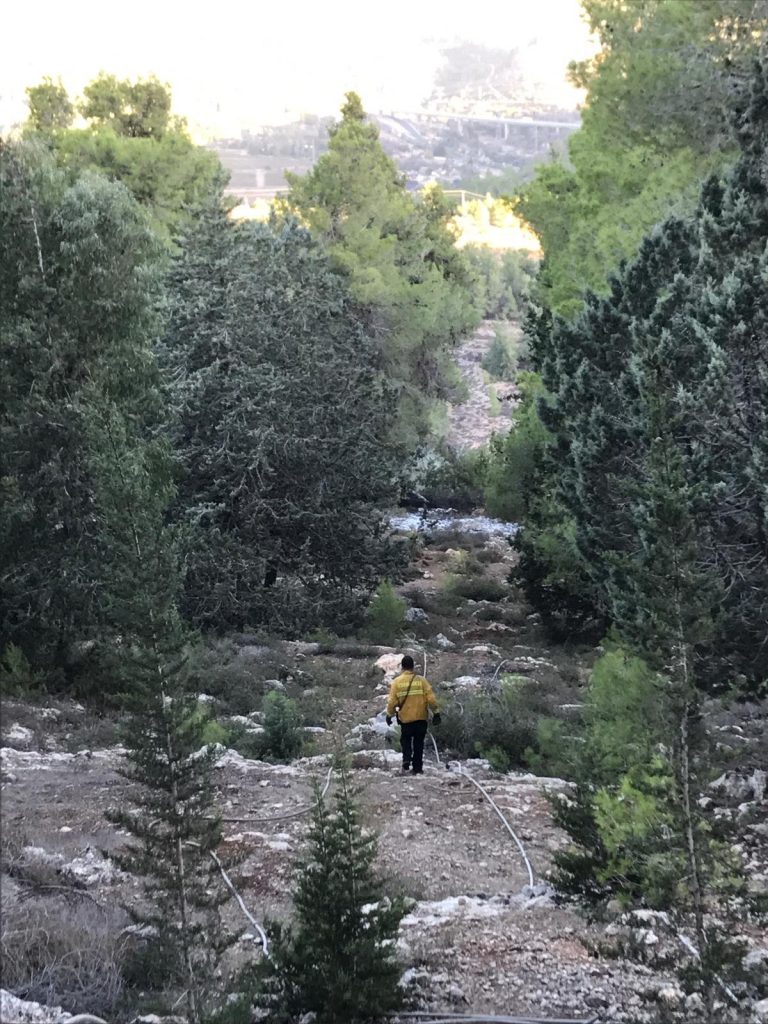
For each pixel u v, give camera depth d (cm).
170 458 2128
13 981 806
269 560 3055
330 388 3103
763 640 1558
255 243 3209
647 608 819
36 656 2003
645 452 1886
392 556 3328
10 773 1463
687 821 793
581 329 2372
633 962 905
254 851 1197
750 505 1588
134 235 2239
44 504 2027
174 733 834
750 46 3023
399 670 2509
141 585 861
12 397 2041
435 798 1512
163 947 811
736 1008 779
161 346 2828
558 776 1700
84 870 1084
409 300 5606
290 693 2180
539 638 3150
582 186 3456
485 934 974
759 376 1644
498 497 3406
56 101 6512
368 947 802
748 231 1850
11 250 2053
